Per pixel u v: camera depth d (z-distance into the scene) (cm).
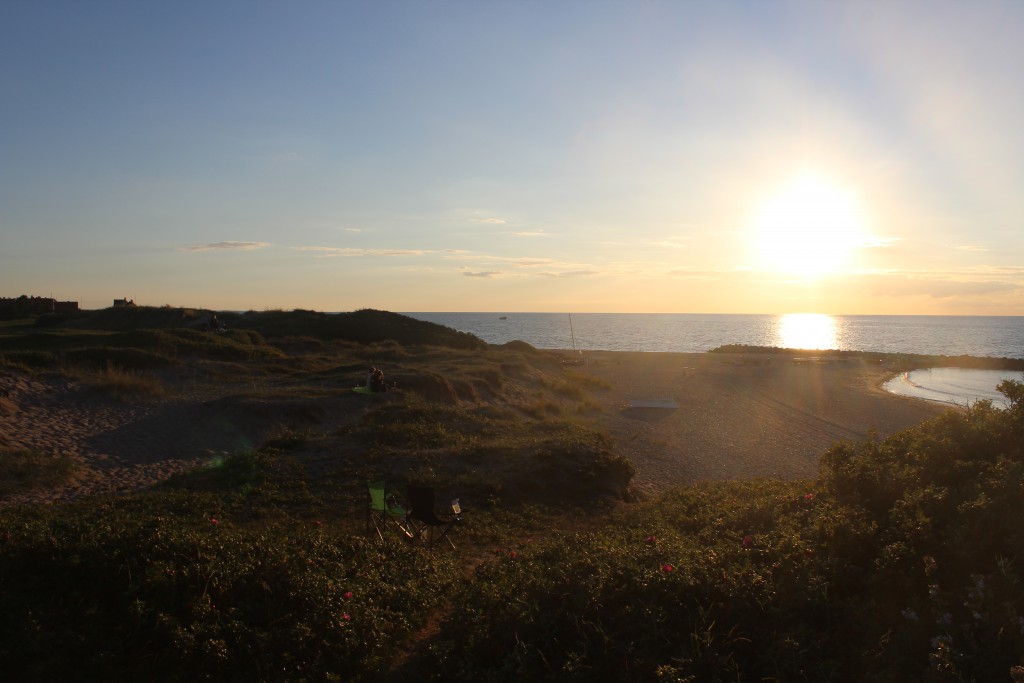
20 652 448
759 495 813
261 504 1078
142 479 1329
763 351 6962
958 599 446
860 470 679
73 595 504
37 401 1773
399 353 3456
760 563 533
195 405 1888
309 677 476
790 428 2462
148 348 2612
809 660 430
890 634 439
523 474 1295
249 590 537
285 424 1766
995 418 702
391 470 1289
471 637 488
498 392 2700
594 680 430
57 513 814
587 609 481
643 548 584
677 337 12781
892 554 505
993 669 379
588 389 3556
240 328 4206
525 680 436
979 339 12850
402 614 584
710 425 2508
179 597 511
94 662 455
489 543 972
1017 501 500
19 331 3953
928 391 3966
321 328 4334
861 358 6300
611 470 1391
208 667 466
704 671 423
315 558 626
